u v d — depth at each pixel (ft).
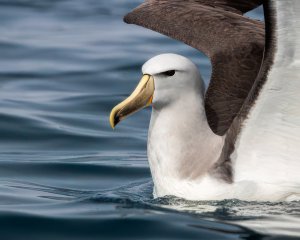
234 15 47.83
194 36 46.60
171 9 48.83
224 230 37.73
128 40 81.46
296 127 39.04
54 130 56.29
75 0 97.55
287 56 36.22
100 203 42.57
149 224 38.55
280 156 39.91
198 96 41.34
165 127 41.37
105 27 86.89
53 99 63.52
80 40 81.82
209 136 41.37
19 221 39.29
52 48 78.84
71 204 42.34
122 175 48.70
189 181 40.91
